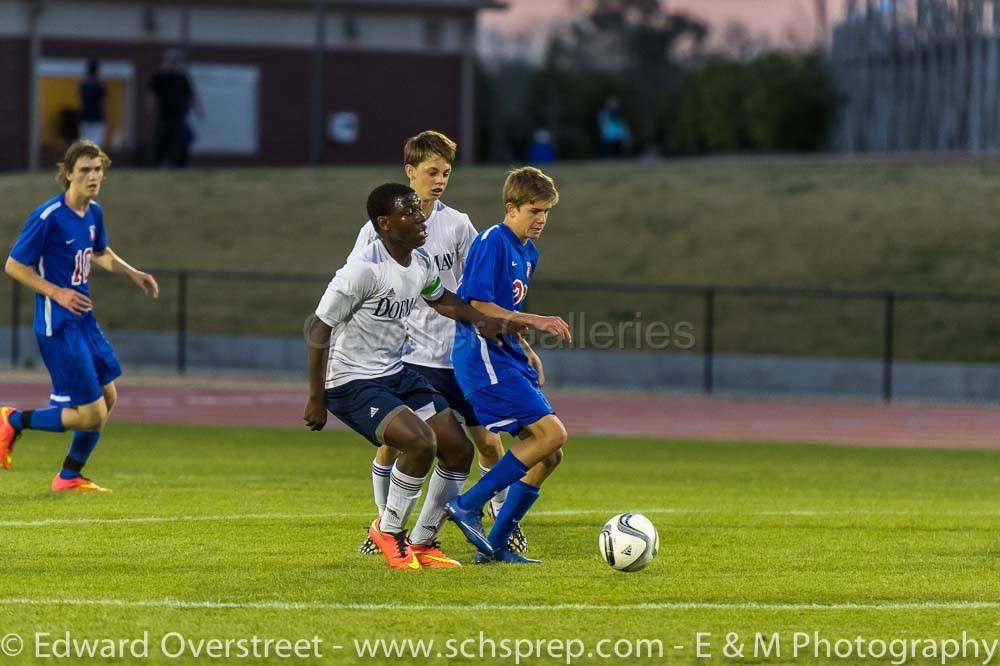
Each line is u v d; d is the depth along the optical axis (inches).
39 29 5900.6
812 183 4665.4
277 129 6254.9
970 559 1160.8
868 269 3927.2
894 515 1432.1
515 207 1134.4
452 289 1266.0
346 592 1002.1
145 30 6053.2
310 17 6250.0
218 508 1398.9
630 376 3257.9
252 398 2790.4
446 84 6437.0
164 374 3235.7
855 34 6417.3
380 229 1058.1
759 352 3526.1
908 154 5290.4
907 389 3154.5
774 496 1604.3
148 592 998.4
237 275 3260.3
